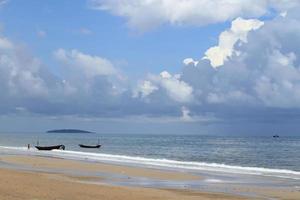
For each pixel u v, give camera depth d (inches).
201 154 3937.0
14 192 970.1
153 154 3833.7
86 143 6628.9
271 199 1143.6
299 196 1192.2
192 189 1290.6
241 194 1210.6
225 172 1835.6
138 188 1243.2
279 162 2974.9
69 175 1596.9
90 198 987.9
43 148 3718.0
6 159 2341.3
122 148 5034.5
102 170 1817.2
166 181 1488.7
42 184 1131.9
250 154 3964.1
